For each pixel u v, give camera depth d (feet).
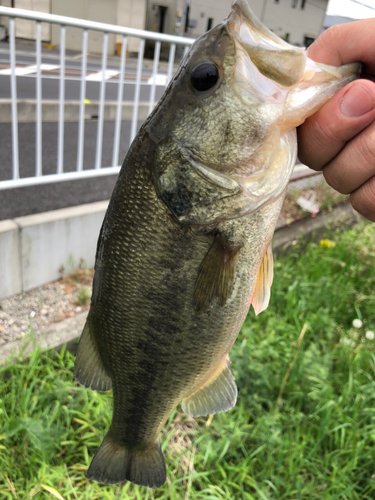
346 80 0.61
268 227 0.70
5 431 1.19
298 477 1.30
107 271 0.74
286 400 1.58
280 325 1.88
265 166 0.62
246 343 1.72
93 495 1.15
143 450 0.96
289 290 2.05
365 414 1.56
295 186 3.05
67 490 1.13
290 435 1.47
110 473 0.95
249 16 0.58
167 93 0.65
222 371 0.90
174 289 0.70
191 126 0.62
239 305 0.74
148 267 0.70
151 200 0.66
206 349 0.78
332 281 2.30
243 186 0.63
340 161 0.62
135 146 0.68
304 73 0.58
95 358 0.87
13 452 1.22
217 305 0.73
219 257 0.68
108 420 1.34
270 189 0.64
